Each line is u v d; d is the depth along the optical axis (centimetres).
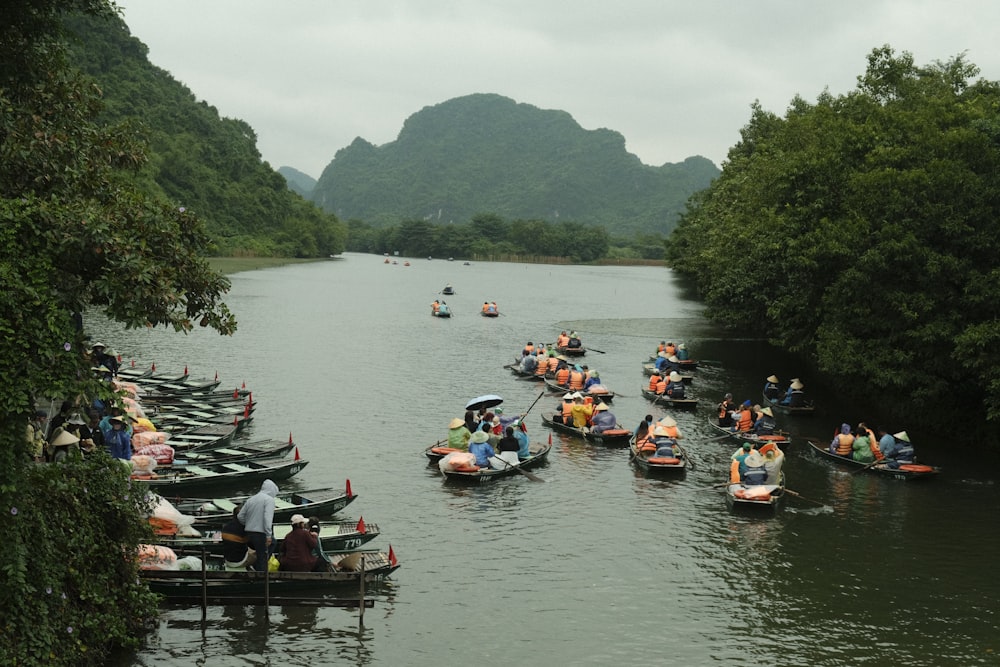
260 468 2372
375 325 6500
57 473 1310
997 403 2736
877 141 3447
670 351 4622
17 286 1123
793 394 3631
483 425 2677
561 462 2755
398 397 3694
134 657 1429
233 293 8888
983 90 4569
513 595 1747
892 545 2077
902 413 3525
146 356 4494
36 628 1176
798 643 1577
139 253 1256
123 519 1432
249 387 3778
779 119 5944
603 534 2109
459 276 15338
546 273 17875
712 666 1487
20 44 1722
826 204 3469
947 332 2852
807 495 2475
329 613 1633
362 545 1886
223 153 19950
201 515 1928
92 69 18750
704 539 2094
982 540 2120
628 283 14112
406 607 1673
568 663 1485
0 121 1496
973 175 2914
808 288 3675
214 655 1452
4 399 1116
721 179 7856
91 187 1529
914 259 2952
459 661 1479
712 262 6325
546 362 4322
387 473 2552
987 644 1584
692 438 3139
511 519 2195
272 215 19775
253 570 1616
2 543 1150
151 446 2347
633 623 1642
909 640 1595
